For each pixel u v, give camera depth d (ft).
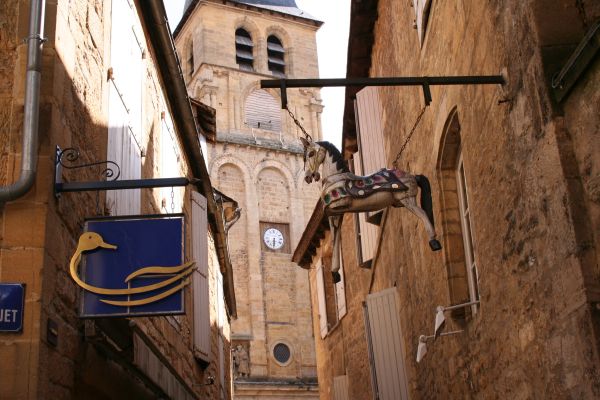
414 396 45.60
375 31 51.42
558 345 20.70
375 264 57.11
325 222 76.54
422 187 28.63
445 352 35.37
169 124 44.24
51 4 24.11
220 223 59.36
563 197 19.88
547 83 20.52
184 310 22.67
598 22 18.04
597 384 18.44
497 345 26.58
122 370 28.58
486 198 26.50
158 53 40.65
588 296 18.85
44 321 21.27
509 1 22.72
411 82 23.41
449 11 30.25
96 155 27.71
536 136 21.39
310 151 29.40
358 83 23.45
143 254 23.06
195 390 45.57
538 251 21.80
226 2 204.74
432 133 34.14
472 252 31.60
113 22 31.22
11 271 21.35
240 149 188.03
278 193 188.44
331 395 79.41
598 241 19.03
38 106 22.43
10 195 21.63
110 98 30.04
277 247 183.42
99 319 24.31
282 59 211.82
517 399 24.61
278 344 174.29
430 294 37.29
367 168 52.80
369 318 49.83
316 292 88.43
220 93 195.72
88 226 23.25
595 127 18.89
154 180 22.89
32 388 20.43
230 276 71.26
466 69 28.12
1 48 23.75
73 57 25.50
